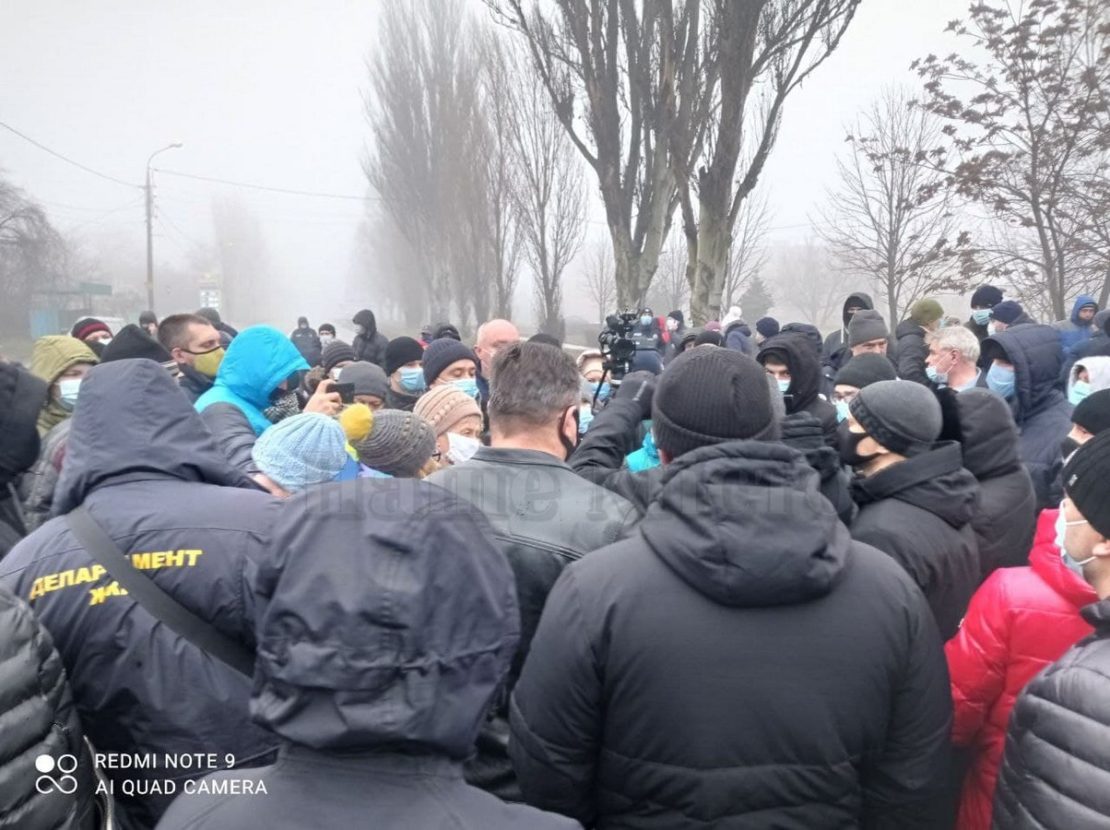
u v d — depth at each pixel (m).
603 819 1.63
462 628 1.08
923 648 1.59
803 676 1.49
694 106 12.27
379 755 1.07
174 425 1.92
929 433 2.28
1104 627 1.49
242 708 1.67
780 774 1.49
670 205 14.72
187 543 1.70
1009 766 1.54
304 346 14.00
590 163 14.77
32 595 1.68
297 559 1.08
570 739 1.59
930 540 2.15
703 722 1.48
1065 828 1.36
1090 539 1.64
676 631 1.50
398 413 3.10
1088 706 1.39
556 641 1.59
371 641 1.02
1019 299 13.51
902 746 1.60
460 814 1.05
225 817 1.05
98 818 1.60
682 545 1.52
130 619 1.65
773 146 12.12
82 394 1.92
